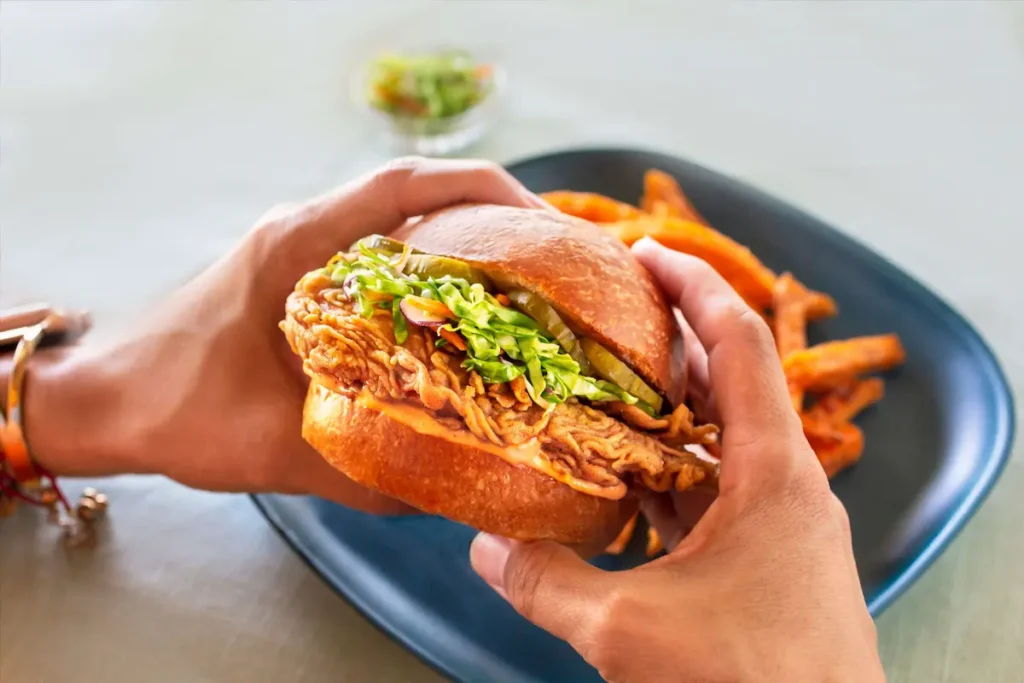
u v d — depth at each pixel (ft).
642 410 1.18
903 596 1.36
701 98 2.00
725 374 1.21
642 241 1.31
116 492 1.42
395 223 1.36
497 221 1.18
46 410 1.32
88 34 1.87
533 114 1.95
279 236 1.35
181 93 1.86
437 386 1.10
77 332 1.43
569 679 1.26
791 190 1.84
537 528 1.15
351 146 1.82
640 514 1.44
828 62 2.07
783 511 1.11
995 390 1.48
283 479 1.33
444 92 1.85
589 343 1.16
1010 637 1.32
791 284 1.57
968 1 2.20
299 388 1.35
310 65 1.96
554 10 2.21
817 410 1.51
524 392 1.11
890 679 1.29
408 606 1.31
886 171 1.86
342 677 1.27
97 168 1.70
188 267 1.57
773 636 1.04
